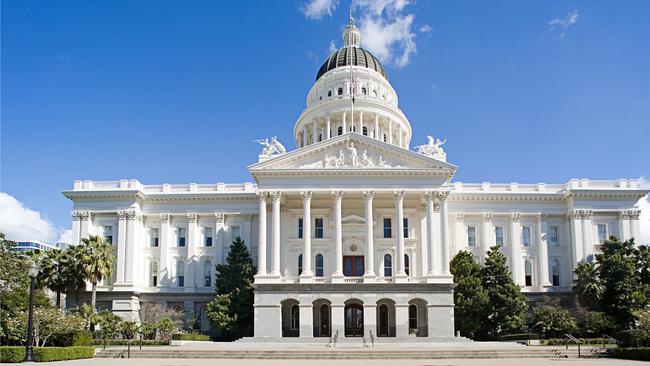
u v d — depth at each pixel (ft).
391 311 235.40
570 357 163.22
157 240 275.59
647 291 227.20
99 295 258.57
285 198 251.60
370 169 236.84
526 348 174.60
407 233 255.29
